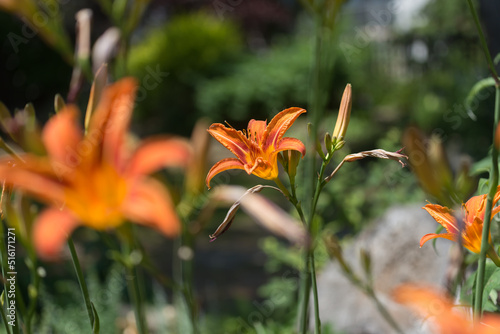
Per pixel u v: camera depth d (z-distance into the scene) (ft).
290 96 38.22
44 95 36.70
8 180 1.94
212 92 38.81
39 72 35.86
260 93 38.22
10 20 34.96
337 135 3.65
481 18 10.66
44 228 1.88
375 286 12.00
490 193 2.96
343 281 11.95
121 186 1.95
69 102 4.58
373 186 16.01
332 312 11.80
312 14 6.69
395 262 11.80
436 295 1.88
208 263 23.17
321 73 6.82
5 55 35.22
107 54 4.66
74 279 13.43
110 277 11.64
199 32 41.50
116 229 2.35
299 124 33.01
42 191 1.93
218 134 3.35
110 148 2.00
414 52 34.83
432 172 2.66
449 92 31.27
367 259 4.56
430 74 33.27
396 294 1.89
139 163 1.96
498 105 3.36
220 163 3.27
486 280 3.72
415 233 11.97
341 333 11.14
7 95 35.99
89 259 16.47
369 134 32.01
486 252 3.00
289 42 45.39
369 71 37.70
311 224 3.53
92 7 34.12
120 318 11.73
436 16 32.86
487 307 4.17
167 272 21.99
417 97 33.83
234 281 20.99
